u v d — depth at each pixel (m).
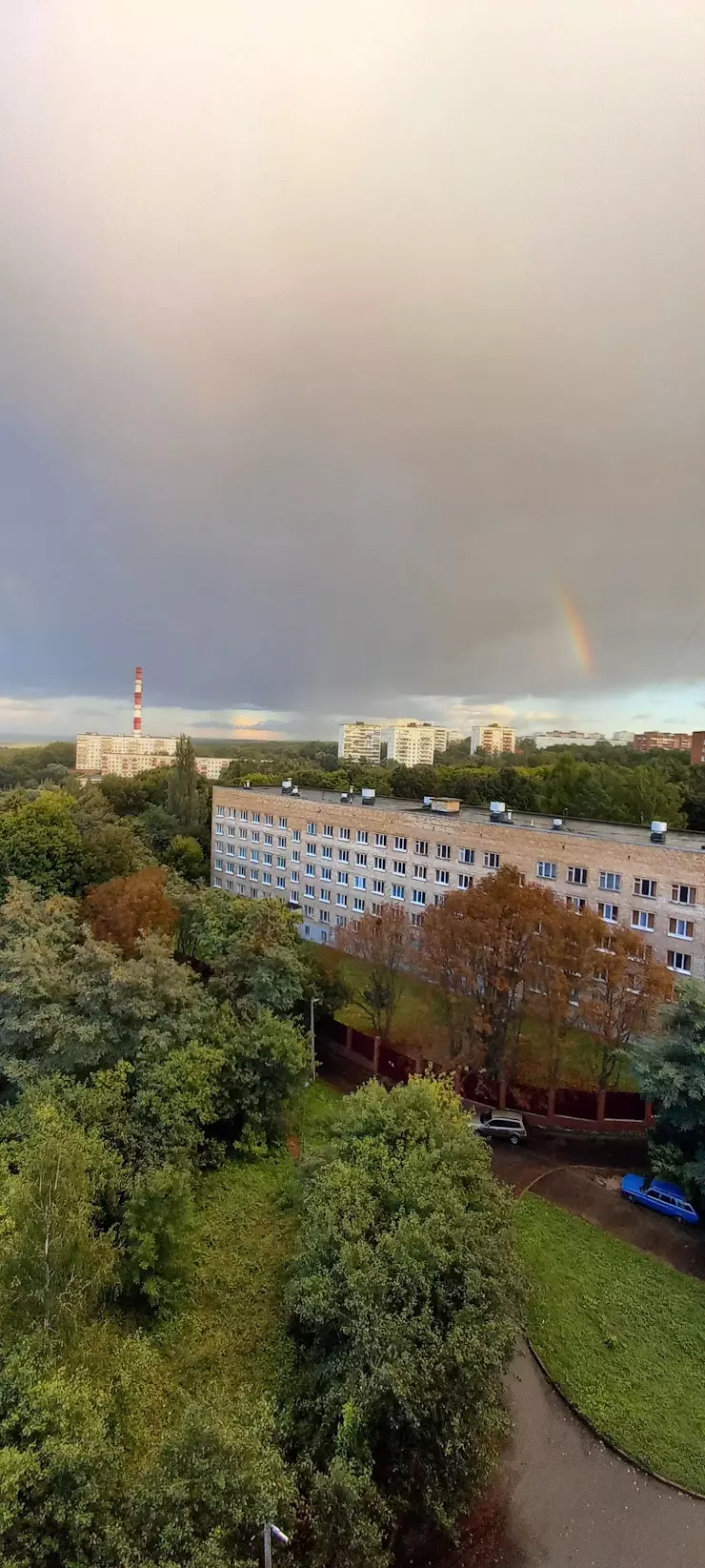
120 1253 20.20
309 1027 37.84
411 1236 16.59
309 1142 27.11
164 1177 20.73
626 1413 18.19
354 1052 38.62
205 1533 12.03
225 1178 26.86
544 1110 32.69
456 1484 14.77
